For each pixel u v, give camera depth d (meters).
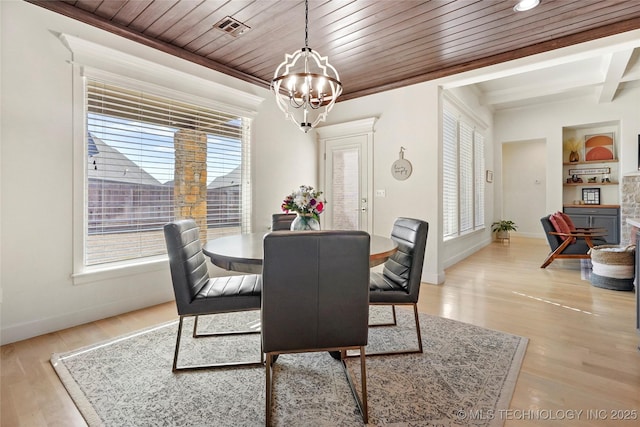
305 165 4.58
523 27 2.68
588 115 6.11
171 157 3.08
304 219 2.27
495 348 2.09
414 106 3.83
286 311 1.38
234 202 3.68
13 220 2.18
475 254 5.56
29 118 2.23
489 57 3.25
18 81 2.18
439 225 3.71
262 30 2.71
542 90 5.37
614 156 6.25
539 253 5.63
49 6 2.29
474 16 2.50
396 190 4.00
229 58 3.29
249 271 1.85
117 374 1.79
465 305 2.95
